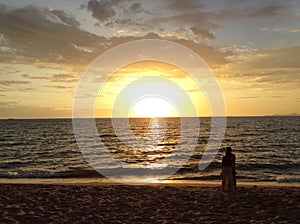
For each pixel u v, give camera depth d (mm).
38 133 67500
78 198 11156
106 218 8531
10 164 26234
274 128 76625
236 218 8469
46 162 27344
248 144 42000
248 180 17609
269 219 8336
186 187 13648
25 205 10016
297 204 10086
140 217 8633
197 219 8383
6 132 70688
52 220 8320
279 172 20938
